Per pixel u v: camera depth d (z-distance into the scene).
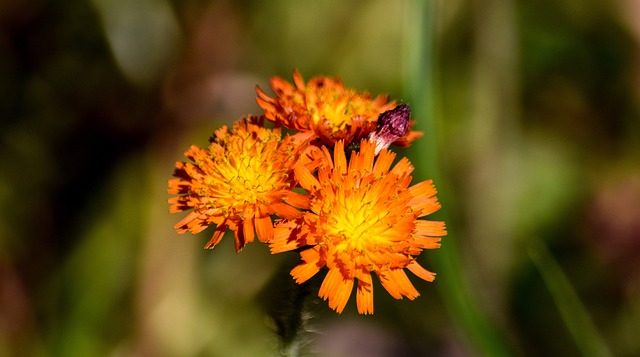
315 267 0.18
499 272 0.25
